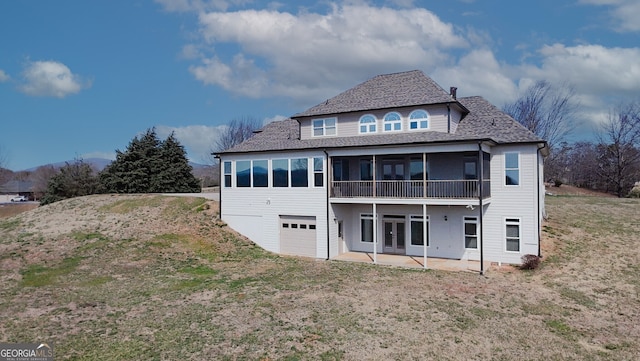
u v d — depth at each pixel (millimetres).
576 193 45250
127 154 39719
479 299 13508
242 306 12844
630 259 17828
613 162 44062
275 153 22469
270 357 9375
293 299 13562
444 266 18406
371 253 21875
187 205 27328
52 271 16812
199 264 18938
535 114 47844
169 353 9531
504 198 18812
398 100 21344
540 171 20438
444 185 19484
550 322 11500
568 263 17656
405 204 20094
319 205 21094
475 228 19500
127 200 29109
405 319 11680
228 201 24359
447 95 20375
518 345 10039
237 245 22438
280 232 22375
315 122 23281
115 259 18922
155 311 12367
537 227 18172
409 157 20969
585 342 10258
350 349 9797
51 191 38156
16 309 12227
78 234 22406
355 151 19969
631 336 10633
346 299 13531
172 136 42625
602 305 12945
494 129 19797
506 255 18766
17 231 23062
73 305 12750
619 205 28875
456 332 10773
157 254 19969
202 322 11453
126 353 9508
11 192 77500
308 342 10164
